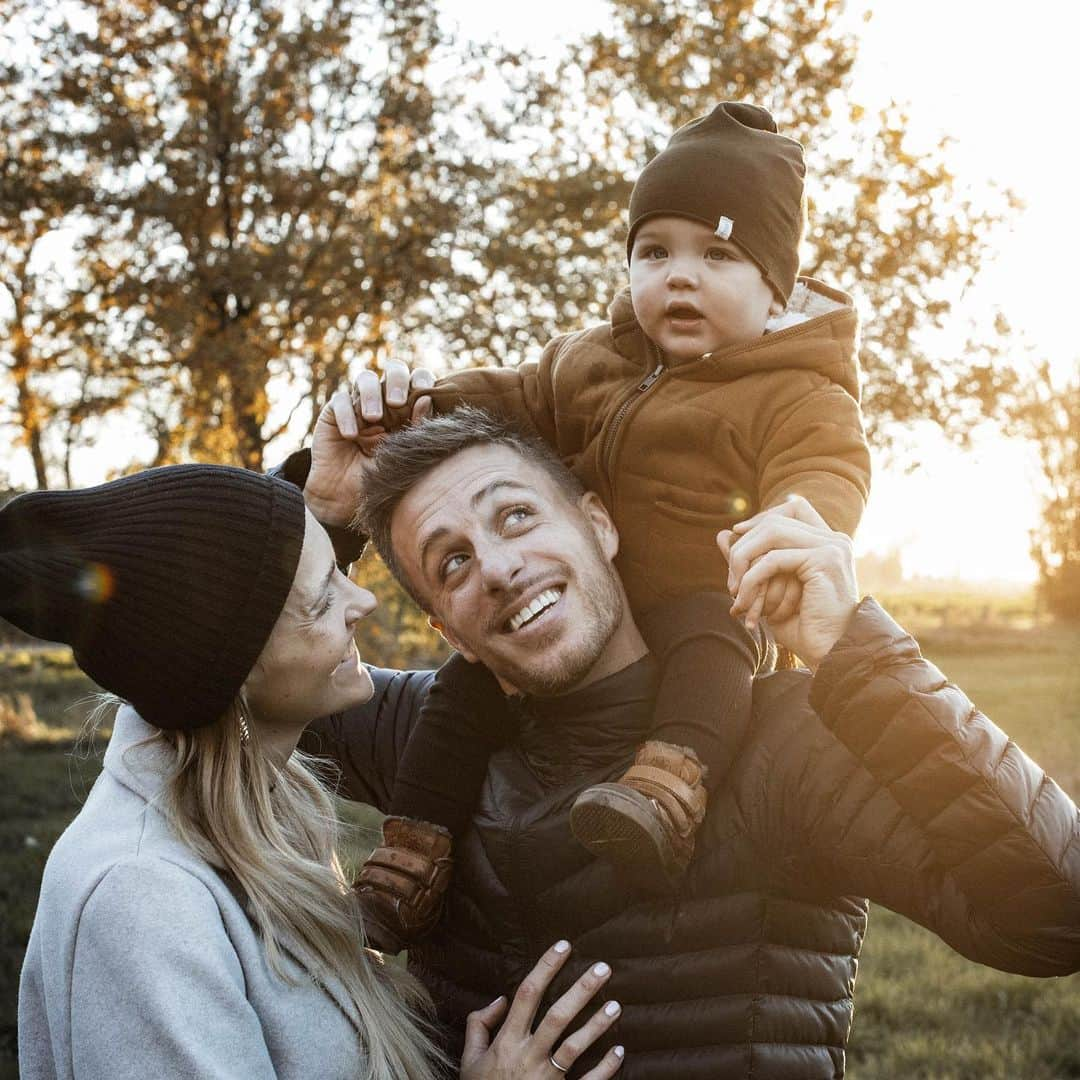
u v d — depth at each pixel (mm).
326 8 16078
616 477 2002
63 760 11500
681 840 1730
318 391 16047
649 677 1923
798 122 12711
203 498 1675
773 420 1914
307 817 1940
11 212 15609
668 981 1806
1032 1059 4691
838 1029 1858
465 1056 1831
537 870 1889
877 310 13375
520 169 15570
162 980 1447
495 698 2029
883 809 1691
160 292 15758
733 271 1955
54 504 1657
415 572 1946
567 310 14328
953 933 1620
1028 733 11305
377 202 16812
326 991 1671
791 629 1634
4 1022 4938
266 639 1705
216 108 16188
